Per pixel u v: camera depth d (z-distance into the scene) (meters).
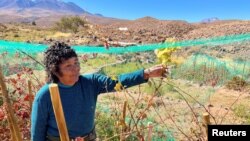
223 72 6.32
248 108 3.97
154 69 1.29
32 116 1.27
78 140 1.09
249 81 5.87
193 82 5.79
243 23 25.02
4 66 3.76
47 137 1.29
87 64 4.93
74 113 1.28
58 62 1.24
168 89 4.48
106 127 2.26
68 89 1.28
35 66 3.64
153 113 2.65
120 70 6.63
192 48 8.14
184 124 2.40
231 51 9.46
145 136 1.99
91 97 1.32
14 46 3.62
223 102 4.42
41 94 1.25
